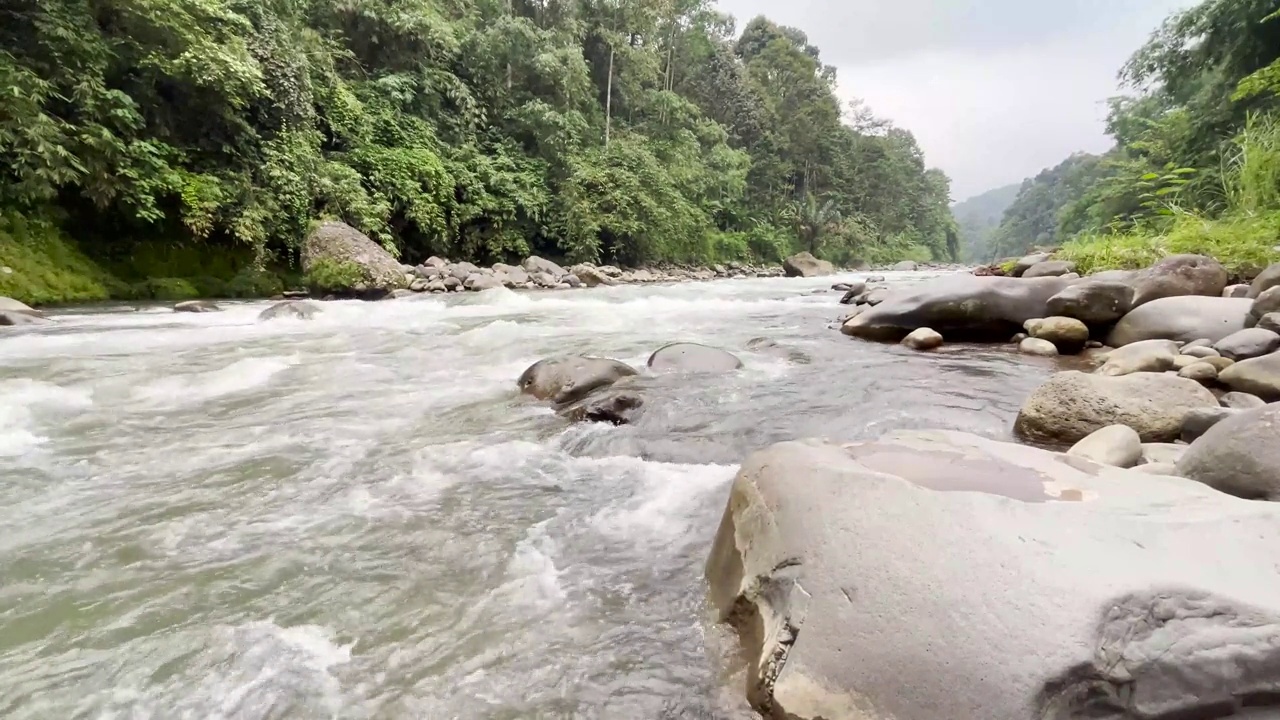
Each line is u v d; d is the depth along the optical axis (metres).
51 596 1.80
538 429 3.38
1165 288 5.41
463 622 1.70
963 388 4.01
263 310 8.21
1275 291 4.25
